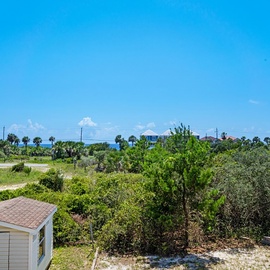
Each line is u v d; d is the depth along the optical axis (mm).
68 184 21750
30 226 8656
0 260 8578
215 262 11305
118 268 10852
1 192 16656
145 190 13430
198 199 13062
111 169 37062
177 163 12305
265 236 13617
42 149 86188
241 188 14273
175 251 12500
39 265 9477
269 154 17406
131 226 12930
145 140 32812
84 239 13758
